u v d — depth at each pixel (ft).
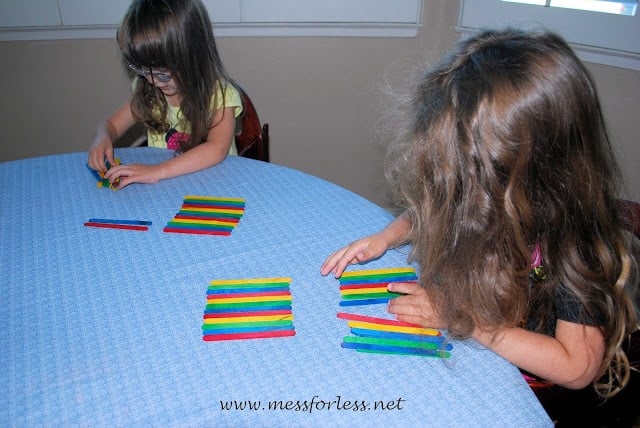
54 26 5.81
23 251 2.90
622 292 2.29
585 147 2.15
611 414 2.87
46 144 6.45
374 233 3.09
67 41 5.94
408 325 2.38
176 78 4.09
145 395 2.02
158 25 3.87
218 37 6.15
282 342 2.27
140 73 4.21
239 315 2.42
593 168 2.19
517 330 2.30
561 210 2.19
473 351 2.25
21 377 2.10
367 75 6.63
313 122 6.83
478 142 2.06
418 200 2.43
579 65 2.11
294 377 2.10
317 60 6.46
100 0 5.78
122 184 3.58
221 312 2.43
